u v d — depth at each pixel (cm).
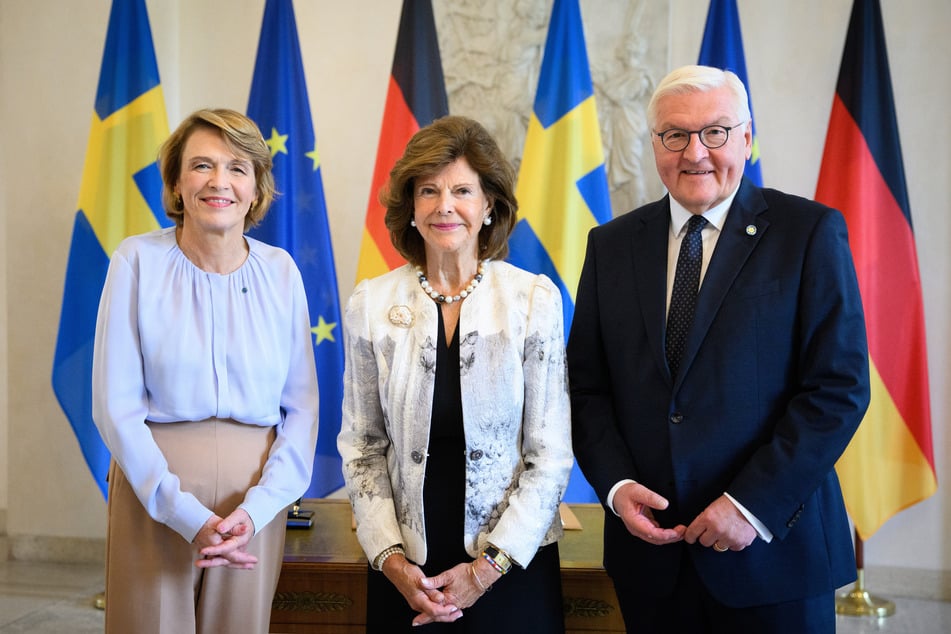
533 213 351
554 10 357
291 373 193
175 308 179
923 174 366
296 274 195
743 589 168
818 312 168
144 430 173
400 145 356
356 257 399
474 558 171
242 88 399
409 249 186
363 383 181
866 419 340
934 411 367
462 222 174
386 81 395
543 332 175
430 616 163
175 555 175
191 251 184
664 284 184
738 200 182
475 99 388
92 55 392
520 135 386
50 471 405
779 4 377
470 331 174
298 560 209
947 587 368
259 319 185
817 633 169
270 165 191
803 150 377
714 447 171
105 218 356
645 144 381
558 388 178
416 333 176
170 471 175
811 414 163
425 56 359
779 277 172
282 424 190
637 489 172
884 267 339
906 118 366
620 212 384
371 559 171
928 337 367
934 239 365
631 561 182
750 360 171
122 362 174
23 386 404
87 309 356
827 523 175
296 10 397
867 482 341
